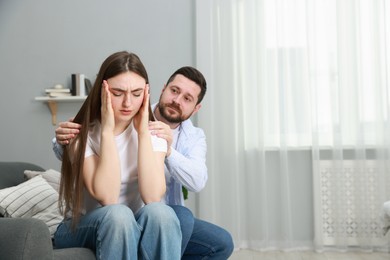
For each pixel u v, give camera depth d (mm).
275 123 3350
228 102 3361
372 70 3268
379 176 3232
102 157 1430
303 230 3371
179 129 2002
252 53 3359
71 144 1466
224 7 3371
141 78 1477
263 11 3328
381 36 3248
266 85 3363
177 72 1962
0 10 3520
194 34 3455
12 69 3514
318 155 3271
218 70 3369
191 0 3463
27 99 3508
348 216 3289
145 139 1514
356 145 3254
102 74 1477
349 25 3268
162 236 1345
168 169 1753
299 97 3326
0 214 2002
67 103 3508
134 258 1323
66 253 1312
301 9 3320
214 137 3375
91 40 3492
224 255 1830
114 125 1489
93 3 3498
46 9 3510
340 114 3260
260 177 3324
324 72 3314
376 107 3244
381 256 3133
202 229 1829
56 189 2252
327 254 3209
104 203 1418
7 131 3512
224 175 3363
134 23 3484
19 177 2314
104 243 1305
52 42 3506
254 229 3330
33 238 1225
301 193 3379
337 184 3270
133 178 1552
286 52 3322
